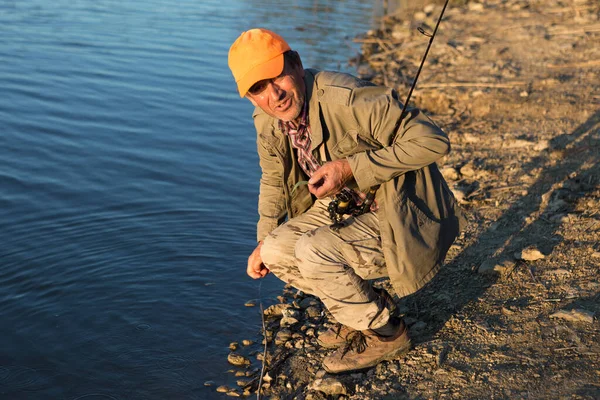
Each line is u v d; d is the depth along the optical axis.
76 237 5.01
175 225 5.22
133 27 11.70
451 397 3.06
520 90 7.43
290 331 4.01
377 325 3.22
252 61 2.84
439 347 3.43
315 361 3.71
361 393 3.27
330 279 3.12
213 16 12.76
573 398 2.85
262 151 3.41
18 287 4.39
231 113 7.81
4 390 3.51
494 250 4.25
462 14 12.05
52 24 11.69
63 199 5.62
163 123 7.44
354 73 9.27
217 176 6.14
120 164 6.34
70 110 7.72
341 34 11.59
